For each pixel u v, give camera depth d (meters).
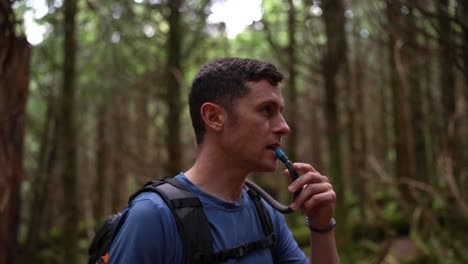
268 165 1.36
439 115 6.12
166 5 5.95
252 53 10.17
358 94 7.15
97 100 9.50
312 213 1.43
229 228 1.36
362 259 5.86
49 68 6.76
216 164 1.40
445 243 4.99
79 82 8.91
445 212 5.16
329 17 5.36
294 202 1.38
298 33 6.82
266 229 1.46
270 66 1.38
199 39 6.62
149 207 1.28
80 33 8.19
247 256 1.36
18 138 2.75
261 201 1.53
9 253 2.74
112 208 10.02
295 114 7.70
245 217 1.42
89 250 1.46
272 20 7.99
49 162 5.33
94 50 7.39
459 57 3.00
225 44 7.61
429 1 3.88
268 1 7.74
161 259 1.26
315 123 10.50
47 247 6.82
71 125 6.13
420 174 6.81
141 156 6.90
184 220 1.28
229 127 1.36
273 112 1.37
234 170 1.40
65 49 6.13
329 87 5.62
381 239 6.75
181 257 1.26
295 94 7.29
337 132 5.68
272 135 1.36
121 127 7.74
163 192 1.32
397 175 7.02
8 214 2.73
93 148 9.70
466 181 4.70
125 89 7.89
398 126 6.94
